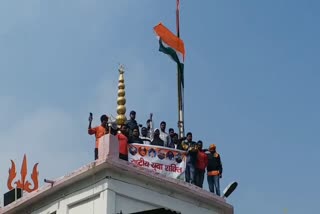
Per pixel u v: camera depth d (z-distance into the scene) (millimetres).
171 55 29828
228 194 25500
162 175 23281
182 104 29422
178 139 25328
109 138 22484
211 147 25766
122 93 25328
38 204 24656
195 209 24250
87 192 22688
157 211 21438
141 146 23875
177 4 30953
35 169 26375
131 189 22594
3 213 25516
